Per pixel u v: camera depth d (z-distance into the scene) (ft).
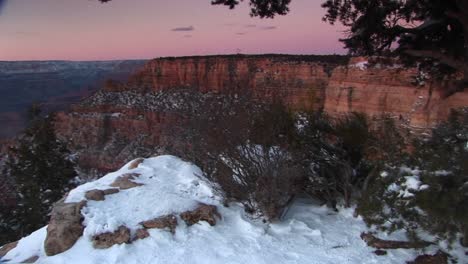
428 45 28.96
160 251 16.83
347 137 21.04
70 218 18.22
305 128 21.07
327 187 20.81
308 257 16.74
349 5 27.99
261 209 19.12
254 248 17.20
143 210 18.95
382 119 21.65
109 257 16.52
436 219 16.01
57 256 17.02
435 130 18.74
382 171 18.43
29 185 74.38
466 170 15.90
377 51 29.99
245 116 19.45
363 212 17.78
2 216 72.13
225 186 19.85
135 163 25.54
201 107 21.49
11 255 18.63
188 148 24.36
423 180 16.98
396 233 18.34
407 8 27.37
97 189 20.99
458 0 25.07
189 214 18.79
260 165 18.92
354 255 16.97
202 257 16.53
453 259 16.66
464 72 27.20
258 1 27.89
